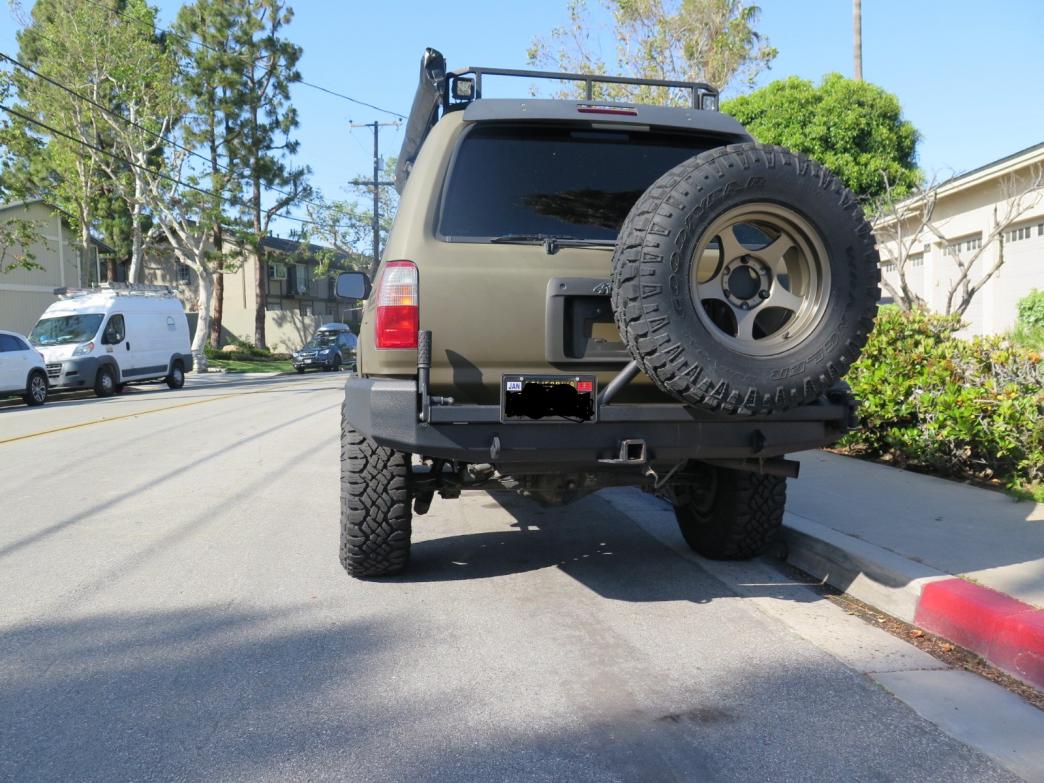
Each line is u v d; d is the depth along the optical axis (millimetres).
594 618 4324
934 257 16688
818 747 2979
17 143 28547
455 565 5309
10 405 19391
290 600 4613
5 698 3389
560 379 3855
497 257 3951
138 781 2758
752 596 4695
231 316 53250
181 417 14688
